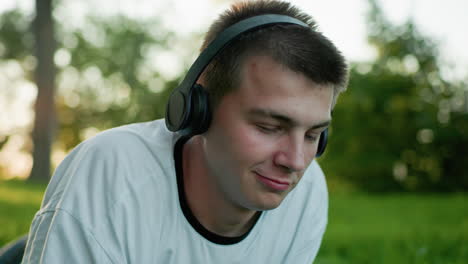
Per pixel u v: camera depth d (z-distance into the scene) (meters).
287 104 1.29
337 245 4.18
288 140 1.33
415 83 16.75
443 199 11.26
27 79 26.77
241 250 1.66
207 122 1.42
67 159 1.60
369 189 16.69
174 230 1.54
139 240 1.47
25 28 25.02
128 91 27.03
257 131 1.34
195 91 1.41
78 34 24.95
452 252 4.03
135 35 25.66
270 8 1.54
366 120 16.52
